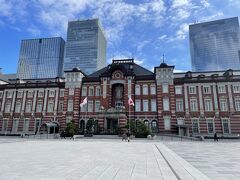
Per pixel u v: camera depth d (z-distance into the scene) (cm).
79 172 902
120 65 5091
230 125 4369
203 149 2098
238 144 2811
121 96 5094
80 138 3862
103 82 5084
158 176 839
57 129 5131
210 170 1012
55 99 5338
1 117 5509
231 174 923
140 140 3466
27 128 5288
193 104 4662
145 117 4762
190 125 4528
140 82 5025
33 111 5362
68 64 13662
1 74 7275
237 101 4475
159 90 4775
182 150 1997
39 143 2664
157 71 4897
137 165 1081
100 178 795
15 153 1570
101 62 14488
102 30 15200
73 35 14262
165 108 4653
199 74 5144
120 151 1756
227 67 12694
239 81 4566
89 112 5012
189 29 14425
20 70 14388
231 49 12888
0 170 944
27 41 15075
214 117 4488
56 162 1164
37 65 14400
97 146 2269
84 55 13650
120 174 868
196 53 13688
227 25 13375
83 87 5256
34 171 921
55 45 14625
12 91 5653
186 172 882
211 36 13550
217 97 4584
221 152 1816
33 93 5525
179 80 4859
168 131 4503
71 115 4994
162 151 1727
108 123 4800
